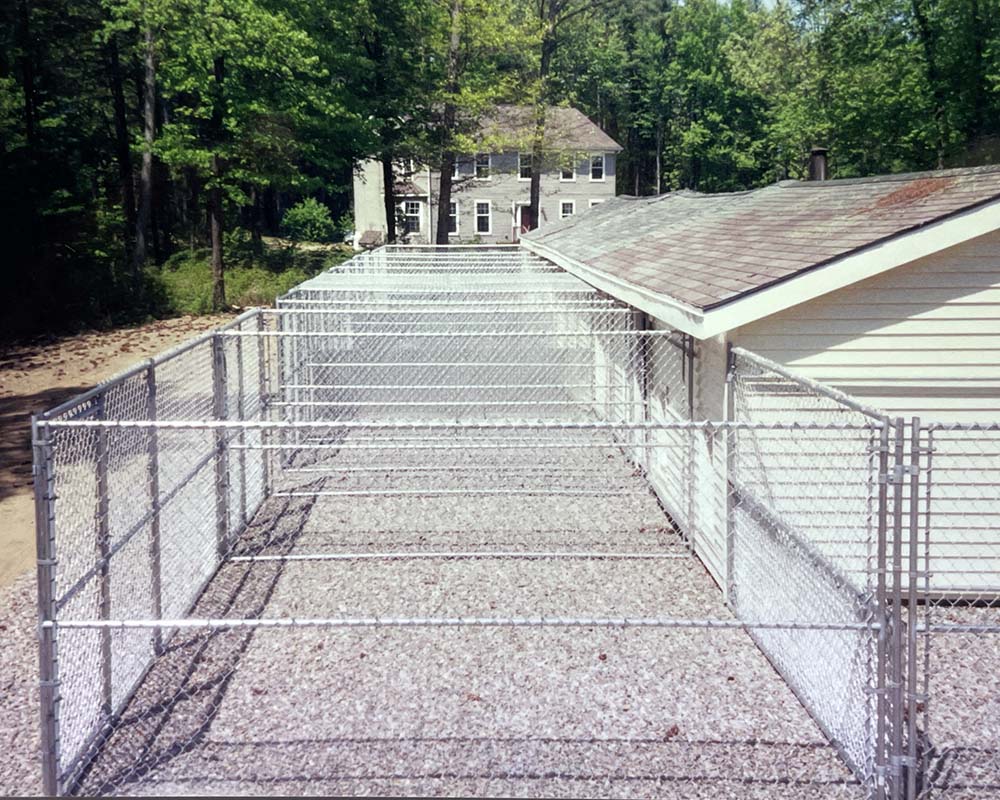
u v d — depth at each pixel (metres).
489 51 38.44
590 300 14.82
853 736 5.63
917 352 8.00
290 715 6.36
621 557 9.54
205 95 28.66
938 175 9.30
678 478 10.30
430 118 36.75
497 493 11.74
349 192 73.25
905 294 7.95
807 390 7.87
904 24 34.56
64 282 29.23
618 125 77.38
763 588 7.37
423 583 8.82
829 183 12.27
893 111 34.69
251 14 27.72
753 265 8.59
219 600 8.50
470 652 7.32
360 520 10.77
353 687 6.74
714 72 66.81
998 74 31.77
